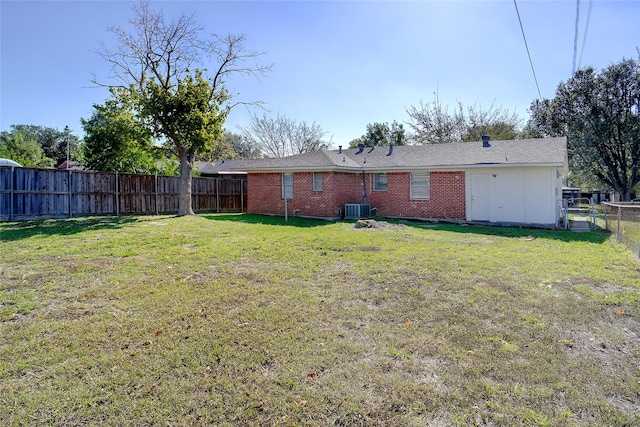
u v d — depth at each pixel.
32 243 8.54
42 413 2.54
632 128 23.83
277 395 2.77
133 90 15.15
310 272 6.19
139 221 13.41
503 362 3.23
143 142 15.78
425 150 17.09
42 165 36.12
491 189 14.22
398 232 11.12
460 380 2.95
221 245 8.56
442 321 4.11
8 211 13.00
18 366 3.12
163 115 14.89
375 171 16.48
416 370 3.11
